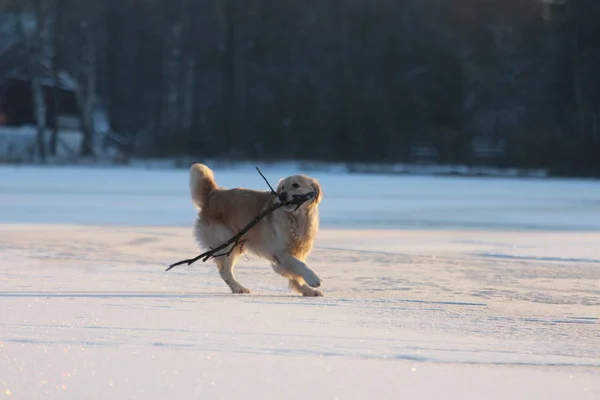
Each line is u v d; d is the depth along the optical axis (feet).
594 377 22.47
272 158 248.93
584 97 246.27
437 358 24.35
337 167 224.12
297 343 25.80
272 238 39.17
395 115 256.52
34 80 259.19
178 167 223.51
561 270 46.91
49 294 35.42
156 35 298.56
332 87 267.18
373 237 64.90
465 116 266.57
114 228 69.15
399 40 265.34
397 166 231.71
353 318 30.89
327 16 286.66
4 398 19.30
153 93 301.22
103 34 298.35
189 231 67.05
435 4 290.76
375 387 20.83
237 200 40.93
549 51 266.98
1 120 275.39
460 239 63.77
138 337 26.14
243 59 288.71
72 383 20.53
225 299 35.42
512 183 170.40
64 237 61.57
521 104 275.39
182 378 21.20
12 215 81.46
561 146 229.25
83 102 281.13
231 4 279.69
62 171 191.31
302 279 39.17
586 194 132.16
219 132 263.70
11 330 26.94
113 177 166.30
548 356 25.07
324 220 80.79
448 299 36.45
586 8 246.47
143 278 41.98
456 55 266.36
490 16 291.99
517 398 20.26
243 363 22.91
